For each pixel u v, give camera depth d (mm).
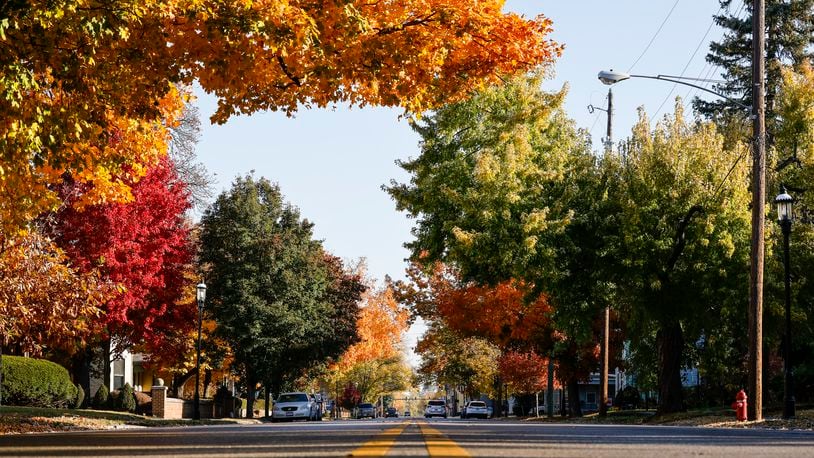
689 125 31219
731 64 55656
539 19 14586
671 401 31422
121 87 12672
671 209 29344
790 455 7371
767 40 52594
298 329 49875
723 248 28266
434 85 14641
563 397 58031
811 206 30031
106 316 31469
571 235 32250
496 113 35656
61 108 12578
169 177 34094
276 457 6121
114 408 41156
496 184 32062
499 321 42875
